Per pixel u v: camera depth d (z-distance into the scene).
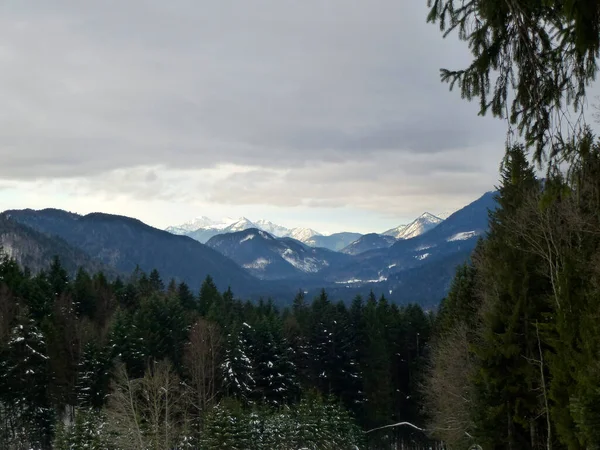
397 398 65.75
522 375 23.52
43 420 45.78
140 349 51.00
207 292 85.62
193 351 50.12
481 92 6.73
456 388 31.61
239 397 51.50
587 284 17.36
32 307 55.56
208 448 36.81
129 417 33.66
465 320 34.50
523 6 5.72
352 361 63.66
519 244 24.17
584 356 15.36
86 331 53.56
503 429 24.56
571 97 6.00
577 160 5.68
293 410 47.06
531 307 23.23
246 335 57.69
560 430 16.83
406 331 67.69
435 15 6.65
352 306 74.19
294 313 84.69
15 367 43.97
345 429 46.88
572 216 17.17
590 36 5.24
